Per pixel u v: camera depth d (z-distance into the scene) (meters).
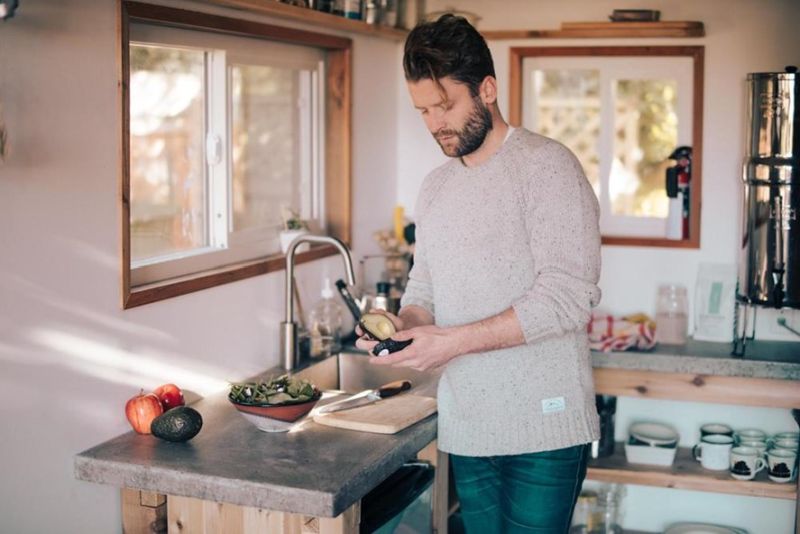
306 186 3.43
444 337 2.23
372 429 2.35
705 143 3.55
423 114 2.31
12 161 1.97
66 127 2.10
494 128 2.34
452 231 2.37
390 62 3.77
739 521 3.62
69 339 2.14
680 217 3.60
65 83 2.09
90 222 2.18
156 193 3.12
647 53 3.56
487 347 2.24
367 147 3.61
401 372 3.08
